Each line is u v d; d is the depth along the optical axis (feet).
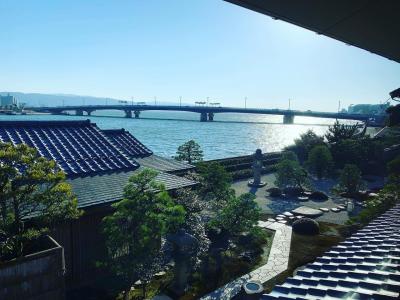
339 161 119.65
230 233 52.60
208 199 59.41
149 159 66.95
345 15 12.60
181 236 39.06
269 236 58.23
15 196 27.81
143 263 33.71
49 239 31.01
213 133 328.08
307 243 55.31
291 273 44.86
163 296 38.11
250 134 331.16
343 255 23.49
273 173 114.52
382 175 112.37
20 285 27.09
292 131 393.91
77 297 37.50
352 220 55.06
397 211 35.58
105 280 41.34
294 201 81.71
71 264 39.42
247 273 44.42
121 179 47.67
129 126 392.47
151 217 33.17
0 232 28.25
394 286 16.83
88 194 40.52
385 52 18.07
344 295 16.43
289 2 11.37
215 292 39.40
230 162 113.39
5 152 27.55
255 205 50.57
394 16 12.67
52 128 56.03
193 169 67.15
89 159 51.21
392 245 23.58
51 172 30.32
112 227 33.14
